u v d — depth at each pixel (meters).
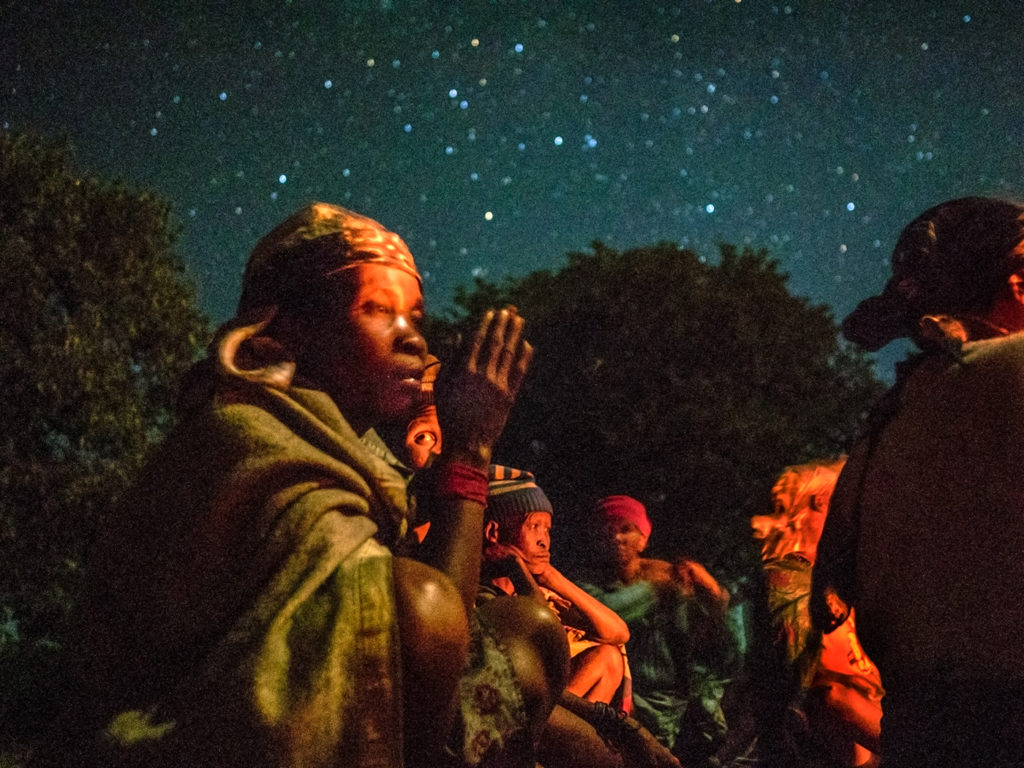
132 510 1.54
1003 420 1.72
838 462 3.30
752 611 3.26
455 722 1.66
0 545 14.27
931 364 1.85
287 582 1.43
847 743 2.72
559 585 3.18
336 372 1.63
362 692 1.40
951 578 1.72
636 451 20.58
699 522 20.23
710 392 21.02
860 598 1.87
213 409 1.54
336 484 1.52
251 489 1.47
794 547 3.19
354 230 1.68
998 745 1.65
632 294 21.97
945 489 1.75
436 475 1.64
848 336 2.07
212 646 1.45
